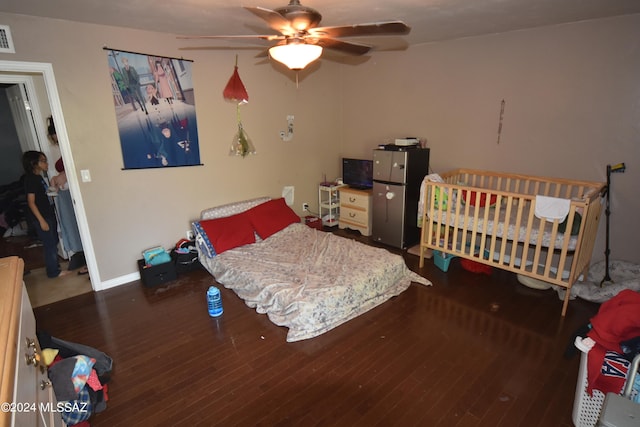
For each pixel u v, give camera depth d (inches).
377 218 170.7
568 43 121.2
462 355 91.0
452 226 141.3
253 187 170.7
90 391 70.7
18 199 197.8
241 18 108.3
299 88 180.5
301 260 126.2
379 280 118.0
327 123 199.3
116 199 128.2
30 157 129.6
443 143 162.2
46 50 107.1
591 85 119.2
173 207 143.7
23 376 40.6
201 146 147.2
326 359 90.2
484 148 149.2
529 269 127.5
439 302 117.8
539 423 70.4
